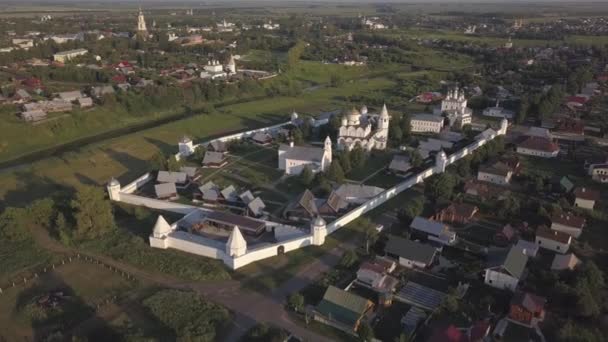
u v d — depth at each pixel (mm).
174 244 106500
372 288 90750
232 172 151750
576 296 82812
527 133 185000
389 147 175750
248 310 85750
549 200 129500
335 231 114000
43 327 81625
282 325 81500
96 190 111500
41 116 198750
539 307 79625
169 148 179250
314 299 88312
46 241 109875
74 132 199875
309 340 77812
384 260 97438
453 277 94562
